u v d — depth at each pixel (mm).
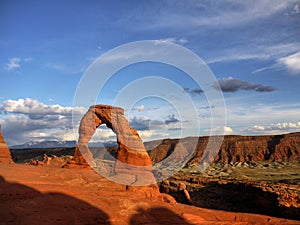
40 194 14367
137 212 14305
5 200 12938
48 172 18953
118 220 12984
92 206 13922
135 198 16641
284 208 26375
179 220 14312
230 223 14727
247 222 15398
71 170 20516
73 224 11672
